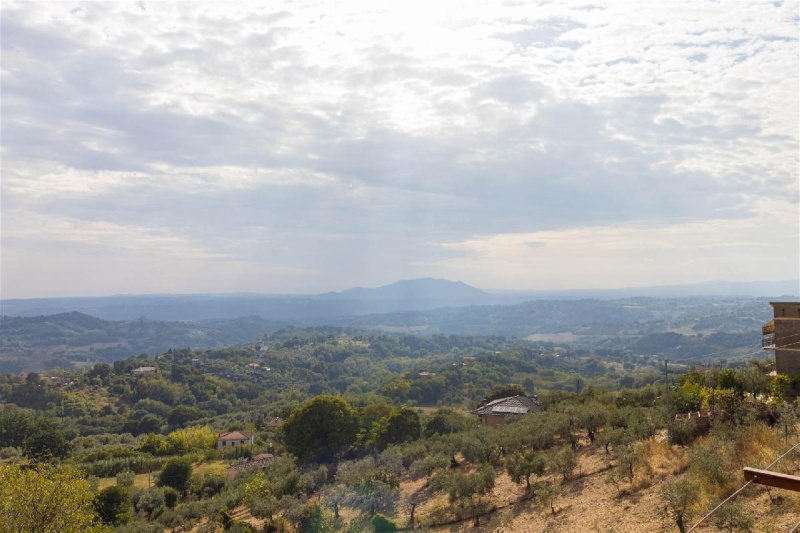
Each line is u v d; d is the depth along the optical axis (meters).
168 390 190.62
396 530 31.14
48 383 188.25
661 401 36.84
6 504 24.89
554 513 26.52
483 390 187.38
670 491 20.05
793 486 9.24
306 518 34.34
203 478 69.50
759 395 34.47
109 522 47.41
